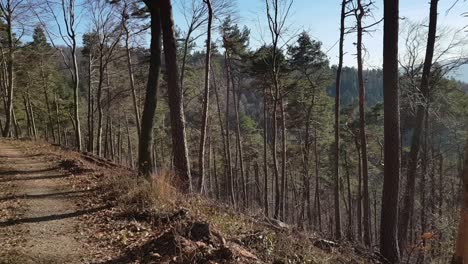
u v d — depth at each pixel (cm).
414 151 1412
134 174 1215
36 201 990
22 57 3650
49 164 1592
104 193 1043
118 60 3231
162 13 1187
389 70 985
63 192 1094
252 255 586
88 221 818
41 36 4078
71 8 2550
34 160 1719
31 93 4509
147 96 1288
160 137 4594
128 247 652
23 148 2195
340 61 1814
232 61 3250
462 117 1961
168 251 591
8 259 597
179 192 984
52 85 4684
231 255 556
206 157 4278
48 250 647
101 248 657
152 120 1287
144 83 3581
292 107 3459
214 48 3136
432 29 1345
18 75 4094
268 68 2594
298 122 3606
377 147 3519
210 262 538
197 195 1057
